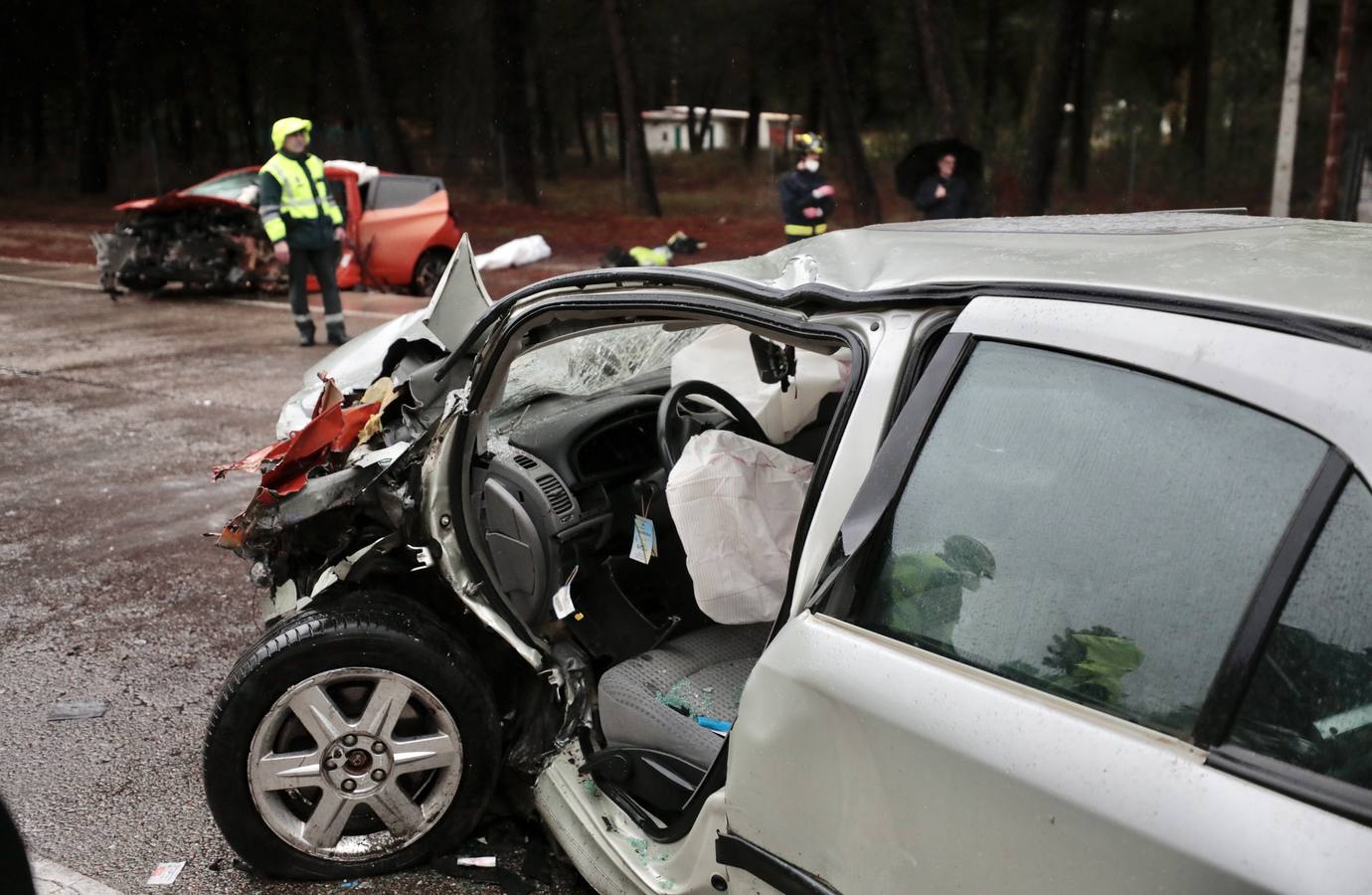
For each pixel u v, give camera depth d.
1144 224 2.35
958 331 1.84
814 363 3.13
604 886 2.40
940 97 17.98
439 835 2.77
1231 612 1.45
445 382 2.97
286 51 33.59
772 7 28.28
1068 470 1.66
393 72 31.31
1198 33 25.88
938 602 1.74
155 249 12.71
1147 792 1.42
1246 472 1.48
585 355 3.90
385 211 13.24
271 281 13.00
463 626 3.00
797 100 35.00
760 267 2.40
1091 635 1.57
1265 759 1.37
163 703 3.76
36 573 4.90
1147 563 1.54
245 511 2.84
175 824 3.05
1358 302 1.52
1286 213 15.03
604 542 2.96
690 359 3.30
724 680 2.75
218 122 37.59
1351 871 1.24
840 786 1.78
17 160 38.41
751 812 1.95
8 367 9.19
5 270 15.85
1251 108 24.80
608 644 2.94
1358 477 1.37
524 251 16.22
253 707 2.62
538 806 2.69
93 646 4.20
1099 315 1.69
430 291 13.60
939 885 1.65
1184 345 1.58
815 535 1.93
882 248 2.27
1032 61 27.77
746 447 2.54
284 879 2.77
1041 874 1.51
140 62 34.53
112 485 6.10
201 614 4.48
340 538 2.85
